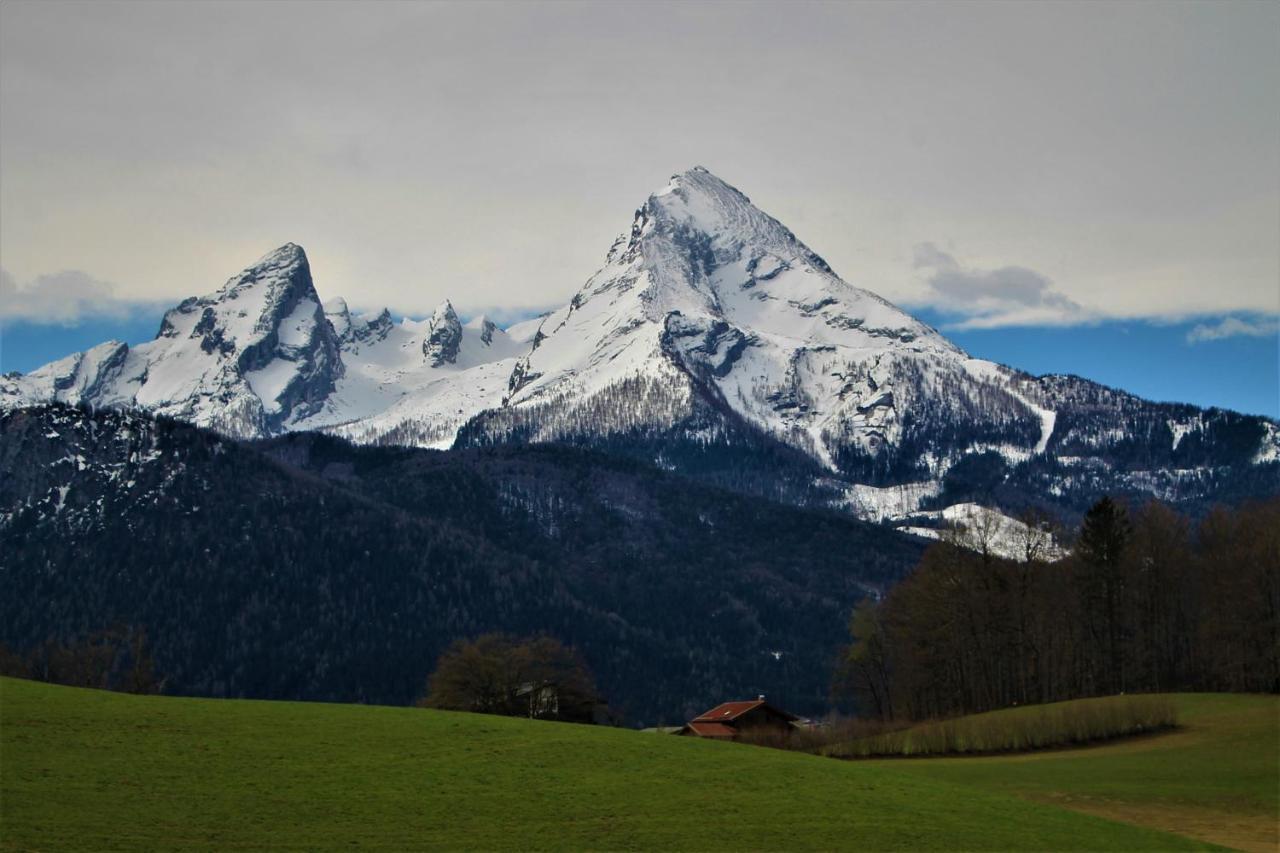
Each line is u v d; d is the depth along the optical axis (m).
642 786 79.62
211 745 81.44
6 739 78.50
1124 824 84.31
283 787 74.69
